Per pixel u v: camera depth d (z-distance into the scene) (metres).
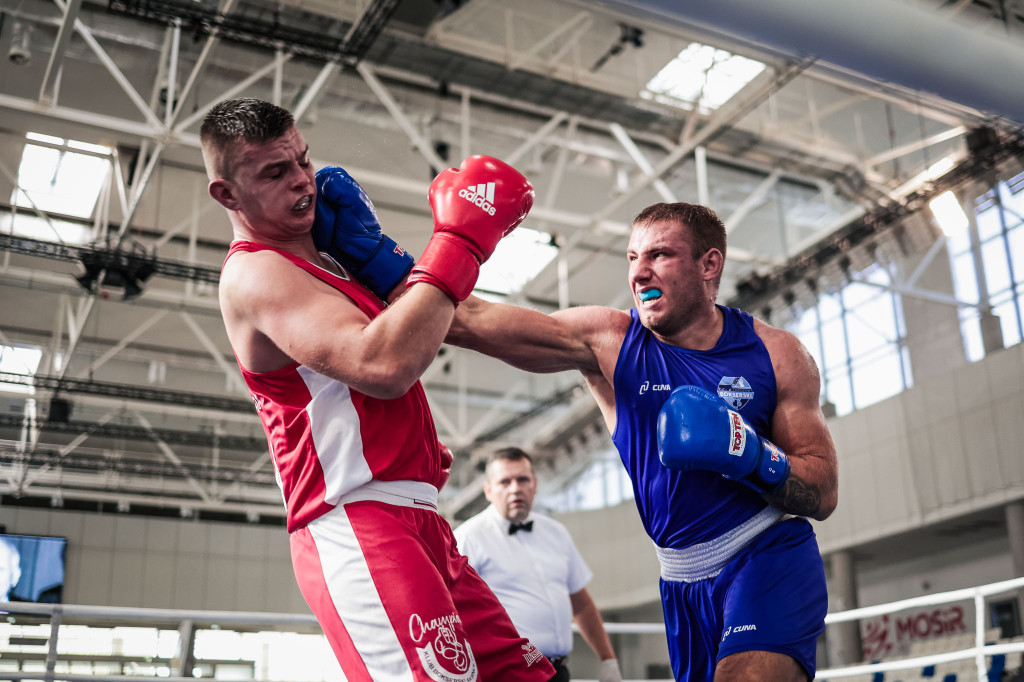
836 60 1.29
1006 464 10.18
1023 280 10.77
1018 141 7.96
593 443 14.61
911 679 11.28
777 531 1.82
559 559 3.68
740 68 8.24
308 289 1.41
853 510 11.86
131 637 13.64
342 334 1.34
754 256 10.40
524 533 3.66
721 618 1.83
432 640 1.35
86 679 3.03
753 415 1.84
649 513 1.91
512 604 3.55
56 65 7.00
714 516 1.81
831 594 13.12
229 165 1.46
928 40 1.29
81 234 10.73
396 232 11.77
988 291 11.18
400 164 9.54
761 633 1.71
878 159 9.23
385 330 1.33
